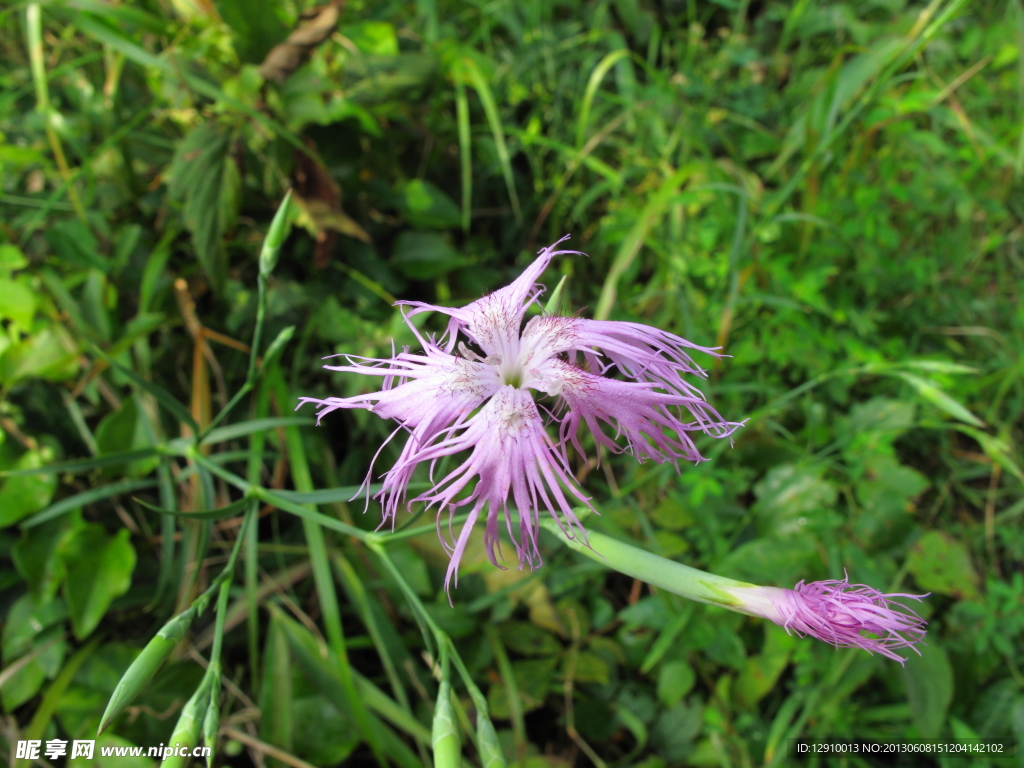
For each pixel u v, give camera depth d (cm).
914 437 16
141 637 13
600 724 12
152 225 15
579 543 8
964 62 20
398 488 7
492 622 13
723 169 17
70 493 13
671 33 21
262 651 13
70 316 13
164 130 15
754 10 22
